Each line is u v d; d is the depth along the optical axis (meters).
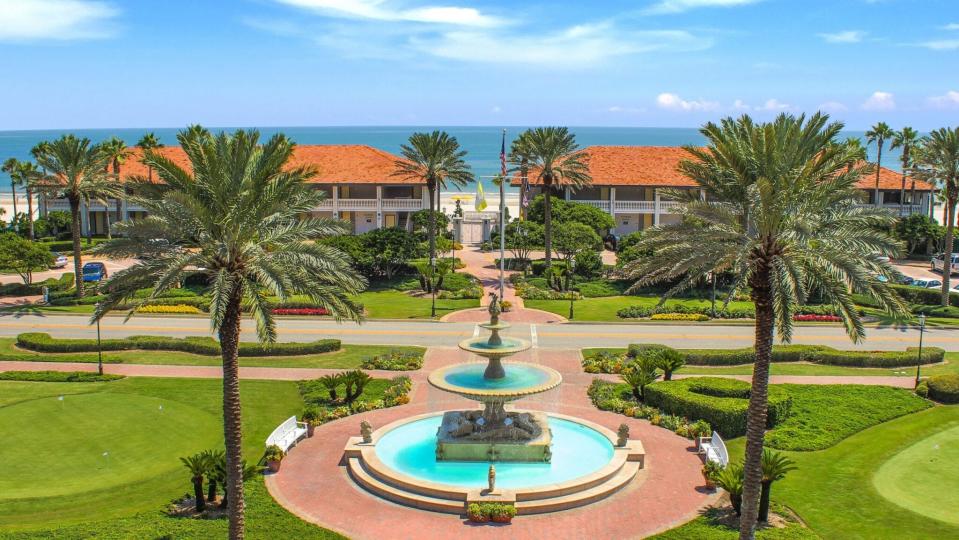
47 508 26.12
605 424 35.09
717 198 25.81
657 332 53.69
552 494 26.73
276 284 21.94
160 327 54.03
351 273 24.55
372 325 55.66
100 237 95.50
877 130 89.31
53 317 57.03
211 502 26.81
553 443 32.16
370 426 33.44
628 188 92.81
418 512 26.25
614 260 79.50
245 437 33.47
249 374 43.03
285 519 25.38
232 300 22.27
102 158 62.62
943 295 60.50
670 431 34.16
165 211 23.16
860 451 31.72
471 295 64.69
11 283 68.62
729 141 24.17
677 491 27.86
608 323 56.09
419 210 88.50
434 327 55.06
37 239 93.38
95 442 32.25
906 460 30.72
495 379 31.59
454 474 28.92
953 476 29.11
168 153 88.81
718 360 45.16
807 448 32.03
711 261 24.05
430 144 68.12
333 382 37.75
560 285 66.94
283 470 29.75
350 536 24.36
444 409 37.09
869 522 25.44
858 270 22.03
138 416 35.47
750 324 56.09
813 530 25.00
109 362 45.41
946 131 59.88
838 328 54.88
